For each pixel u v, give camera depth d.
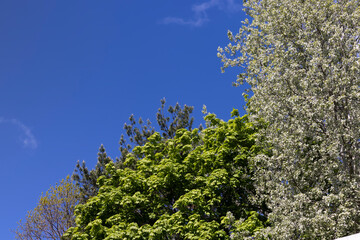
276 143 12.83
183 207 14.75
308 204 11.70
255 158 13.68
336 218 11.12
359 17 12.30
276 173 12.71
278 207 12.05
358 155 11.59
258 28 18.27
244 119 17.55
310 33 12.92
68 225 26.19
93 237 14.94
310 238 11.45
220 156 16.28
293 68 12.83
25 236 26.02
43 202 26.44
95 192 25.25
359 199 11.09
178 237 15.00
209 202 15.12
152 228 14.14
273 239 12.01
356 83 11.46
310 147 12.79
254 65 16.45
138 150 18.53
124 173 17.48
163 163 16.61
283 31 14.10
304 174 12.37
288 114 12.84
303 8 13.27
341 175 11.18
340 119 11.56
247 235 12.98
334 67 11.28
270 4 15.15
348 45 12.09
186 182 16.02
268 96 13.42
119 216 15.38
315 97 11.88
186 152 17.92
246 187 15.86
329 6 13.02
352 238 6.43
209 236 13.02
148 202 16.08
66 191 26.80
